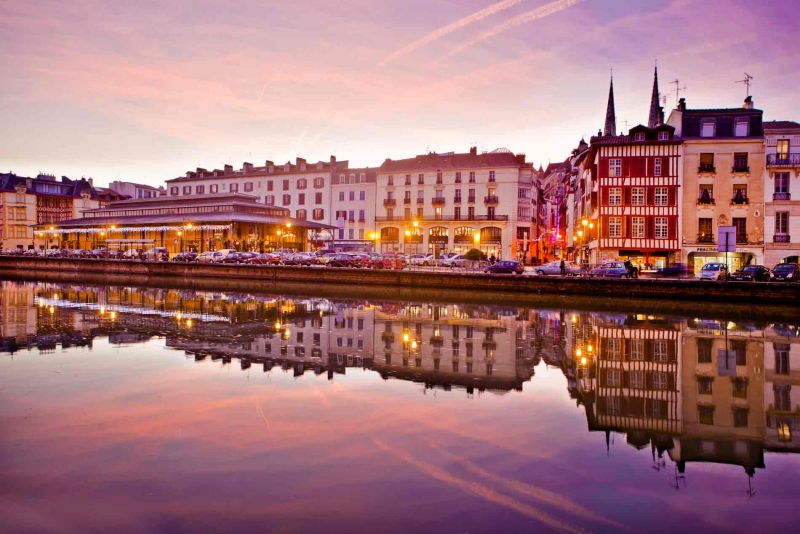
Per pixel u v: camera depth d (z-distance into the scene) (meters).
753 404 10.02
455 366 12.77
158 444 7.50
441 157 68.12
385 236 68.38
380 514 5.71
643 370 12.66
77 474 6.58
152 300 27.95
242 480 6.45
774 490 6.48
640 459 7.32
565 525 5.57
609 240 41.47
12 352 13.74
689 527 5.58
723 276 31.16
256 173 78.31
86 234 72.38
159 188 112.12
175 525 5.48
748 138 39.69
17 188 81.94
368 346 15.20
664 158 40.94
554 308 25.91
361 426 8.32
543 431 8.29
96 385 10.48
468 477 6.62
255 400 9.59
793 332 18.41
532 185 67.31
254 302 27.42
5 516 5.66
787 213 39.25
